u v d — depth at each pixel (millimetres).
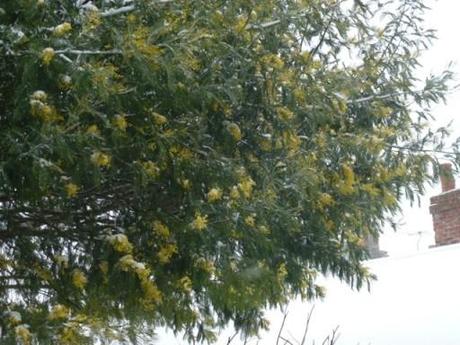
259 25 5367
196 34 4602
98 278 5375
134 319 6887
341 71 6293
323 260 6660
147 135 4930
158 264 5434
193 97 4793
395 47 6969
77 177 4535
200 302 7121
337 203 6320
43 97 4156
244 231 5285
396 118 6977
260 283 6152
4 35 4188
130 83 4594
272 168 5508
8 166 4238
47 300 6145
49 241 5930
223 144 5324
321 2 5805
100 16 4414
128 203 5664
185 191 5250
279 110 5543
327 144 6004
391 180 6844
